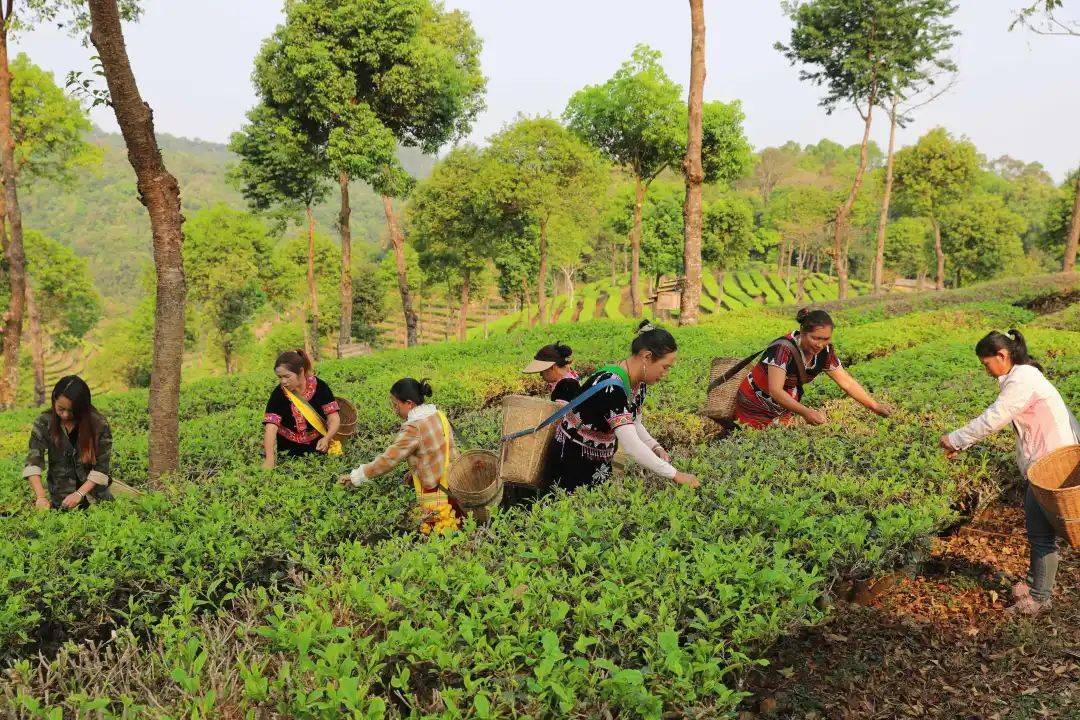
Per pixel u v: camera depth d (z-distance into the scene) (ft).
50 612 12.96
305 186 103.04
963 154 154.71
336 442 21.36
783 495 14.84
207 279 174.91
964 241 202.59
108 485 18.80
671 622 10.09
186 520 15.74
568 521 13.46
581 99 103.35
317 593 11.36
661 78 99.14
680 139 99.19
